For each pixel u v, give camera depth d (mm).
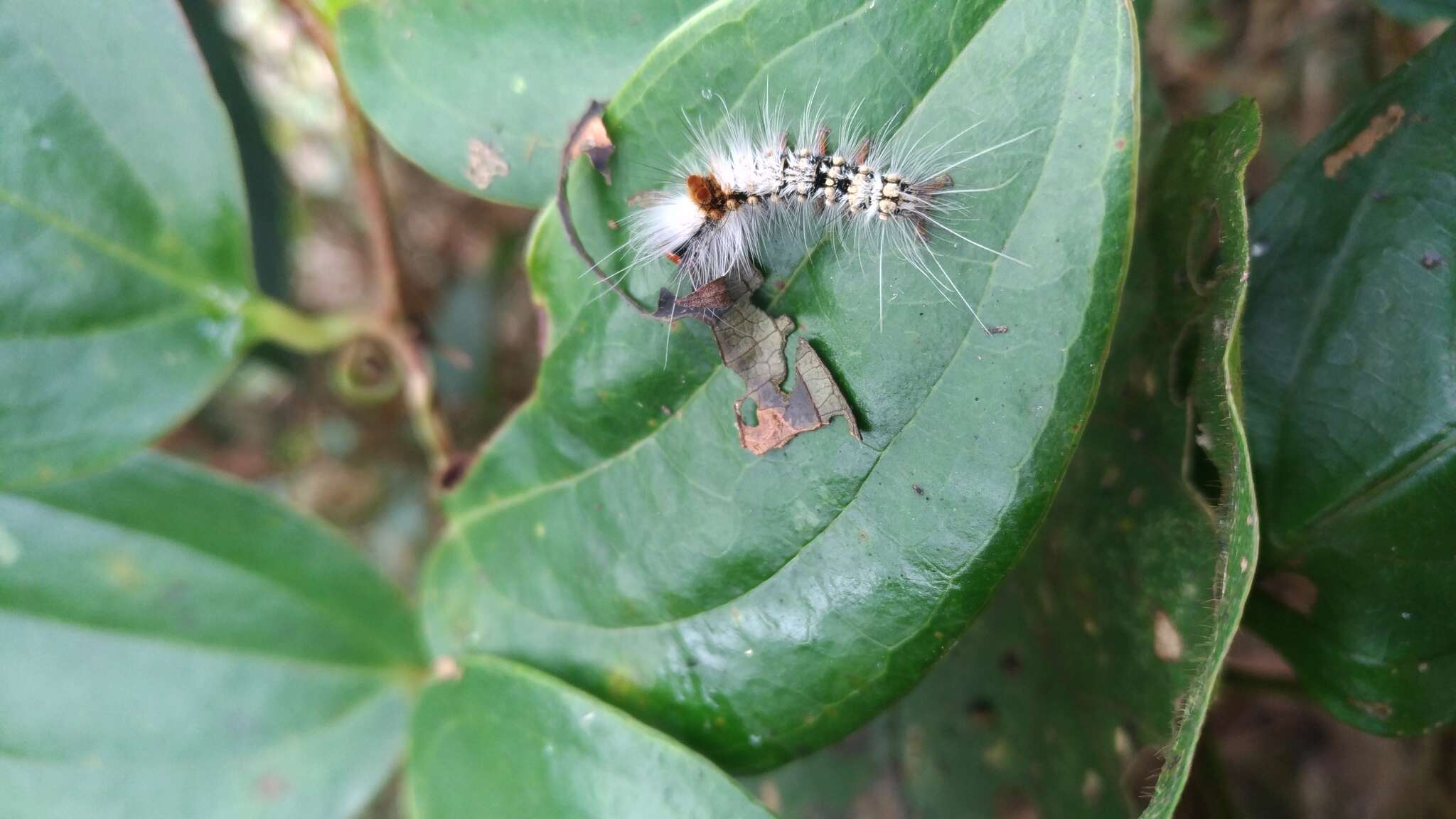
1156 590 120
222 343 148
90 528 158
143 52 132
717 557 116
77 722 158
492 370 238
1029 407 99
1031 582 142
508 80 123
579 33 120
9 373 134
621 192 117
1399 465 111
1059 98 97
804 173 110
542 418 129
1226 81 200
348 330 163
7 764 156
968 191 101
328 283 250
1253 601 122
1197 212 109
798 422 111
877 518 107
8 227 131
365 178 157
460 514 147
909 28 102
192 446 248
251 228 202
